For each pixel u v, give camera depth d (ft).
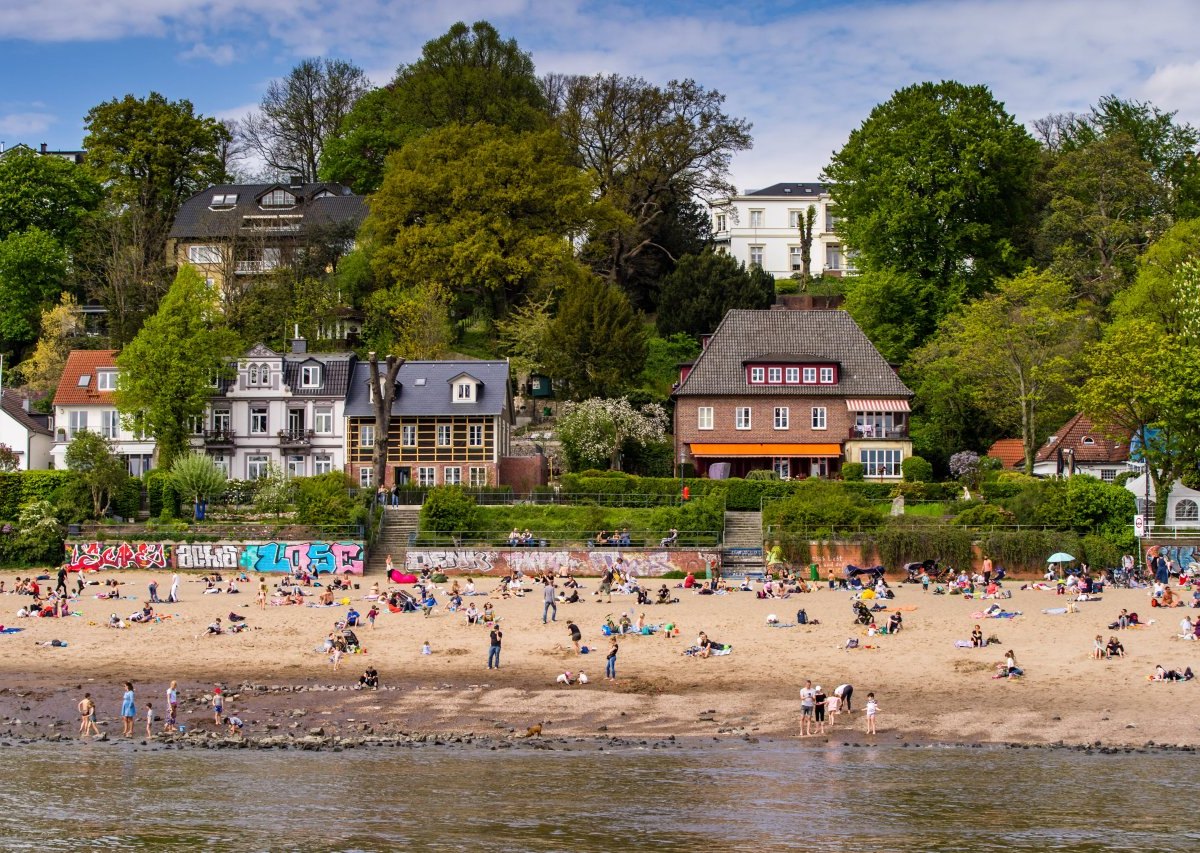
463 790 147.74
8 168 443.73
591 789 148.36
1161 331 312.50
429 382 353.10
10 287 429.79
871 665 204.03
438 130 424.46
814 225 538.47
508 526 300.40
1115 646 205.36
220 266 439.22
